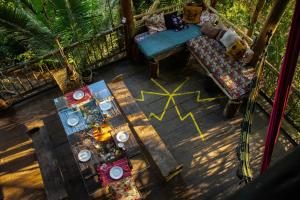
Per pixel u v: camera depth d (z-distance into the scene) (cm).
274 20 536
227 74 631
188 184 545
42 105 671
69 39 702
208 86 678
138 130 532
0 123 643
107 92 577
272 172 64
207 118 636
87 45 694
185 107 657
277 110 157
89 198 531
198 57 678
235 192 71
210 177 553
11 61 917
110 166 488
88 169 505
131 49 733
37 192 547
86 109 557
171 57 753
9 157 591
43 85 690
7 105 659
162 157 502
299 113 620
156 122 634
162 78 715
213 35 688
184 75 718
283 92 152
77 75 638
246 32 755
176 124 630
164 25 720
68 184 550
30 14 657
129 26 678
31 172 570
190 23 731
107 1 761
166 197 532
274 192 61
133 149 510
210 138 606
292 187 59
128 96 579
